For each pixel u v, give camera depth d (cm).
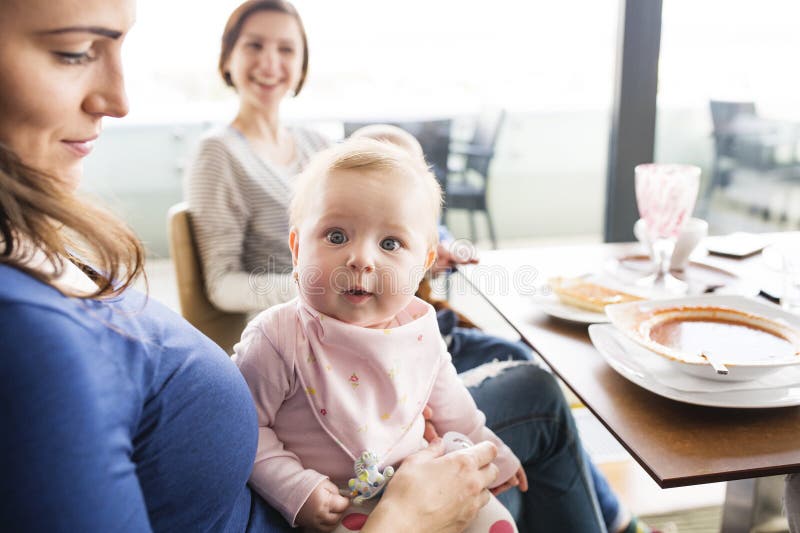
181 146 351
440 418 87
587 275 118
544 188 396
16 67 45
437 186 83
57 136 51
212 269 145
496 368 107
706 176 295
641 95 204
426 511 65
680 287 109
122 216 55
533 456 102
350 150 77
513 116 380
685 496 153
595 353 89
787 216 286
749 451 67
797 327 83
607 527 120
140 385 49
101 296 50
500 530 74
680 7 199
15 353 40
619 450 169
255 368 73
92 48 49
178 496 53
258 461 70
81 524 41
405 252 74
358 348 74
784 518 110
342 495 72
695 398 74
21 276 44
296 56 159
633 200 215
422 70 367
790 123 276
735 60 262
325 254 72
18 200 45
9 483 39
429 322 81
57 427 41
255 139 159
